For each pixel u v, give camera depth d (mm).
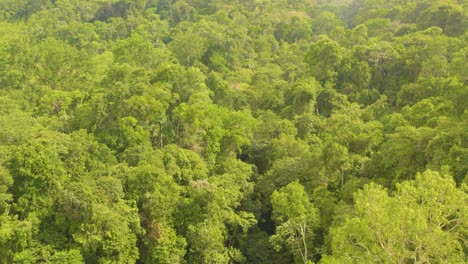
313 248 35219
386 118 50656
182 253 33812
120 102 41750
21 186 31188
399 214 20594
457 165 29766
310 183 41156
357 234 22703
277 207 36500
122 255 31047
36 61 58812
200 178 39406
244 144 49750
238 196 40594
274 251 39406
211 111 46000
